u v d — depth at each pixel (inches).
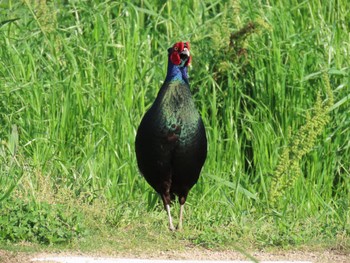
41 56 872.3
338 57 874.8
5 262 555.8
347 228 682.8
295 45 875.4
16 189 706.2
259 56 869.2
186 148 679.7
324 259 606.2
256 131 810.8
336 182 816.9
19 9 944.3
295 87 839.7
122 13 935.0
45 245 609.6
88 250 606.2
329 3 938.1
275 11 911.7
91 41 898.7
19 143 799.7
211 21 910.4
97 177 762.8
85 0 947.3
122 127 799.7
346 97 810.2
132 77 840.3
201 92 847.7
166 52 898.1
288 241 647.8
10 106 825.5
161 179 692.7
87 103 824.9
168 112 674.8
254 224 692.7
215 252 618.8
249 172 814.5
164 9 969.5
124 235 658.2
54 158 772.0
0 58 868.0
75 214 656.4
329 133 822.5
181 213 704.4
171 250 619.8
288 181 748.0
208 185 770.8
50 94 831.7
